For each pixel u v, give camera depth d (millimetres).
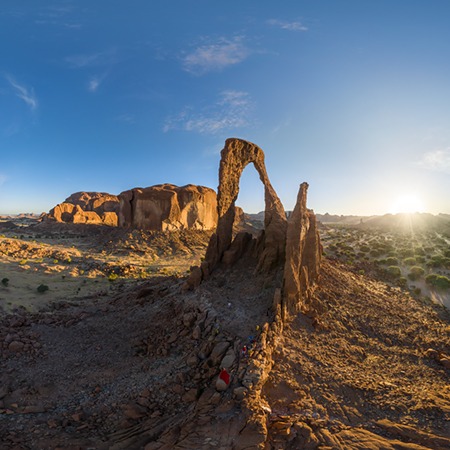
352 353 17875
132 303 26031
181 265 49062
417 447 11125
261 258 23328
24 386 16359
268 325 16922
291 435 11070
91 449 11969
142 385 15758
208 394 13406
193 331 18594
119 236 64062
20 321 22641
